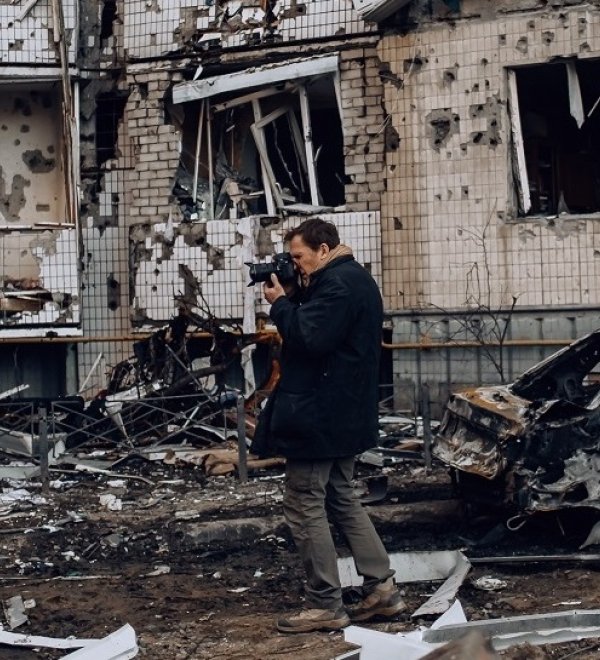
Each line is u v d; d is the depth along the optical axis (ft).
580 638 21.18
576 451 27.27
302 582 26.18
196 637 21.98
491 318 49.24
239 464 39.37
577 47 47.75
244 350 52.85
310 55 52.90
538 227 48.55
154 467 42.09
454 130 49.75
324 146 56.90
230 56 54.39
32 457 42.65
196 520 32.86
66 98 55.42
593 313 47.80
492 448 27.81
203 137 55.77
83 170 58.03
